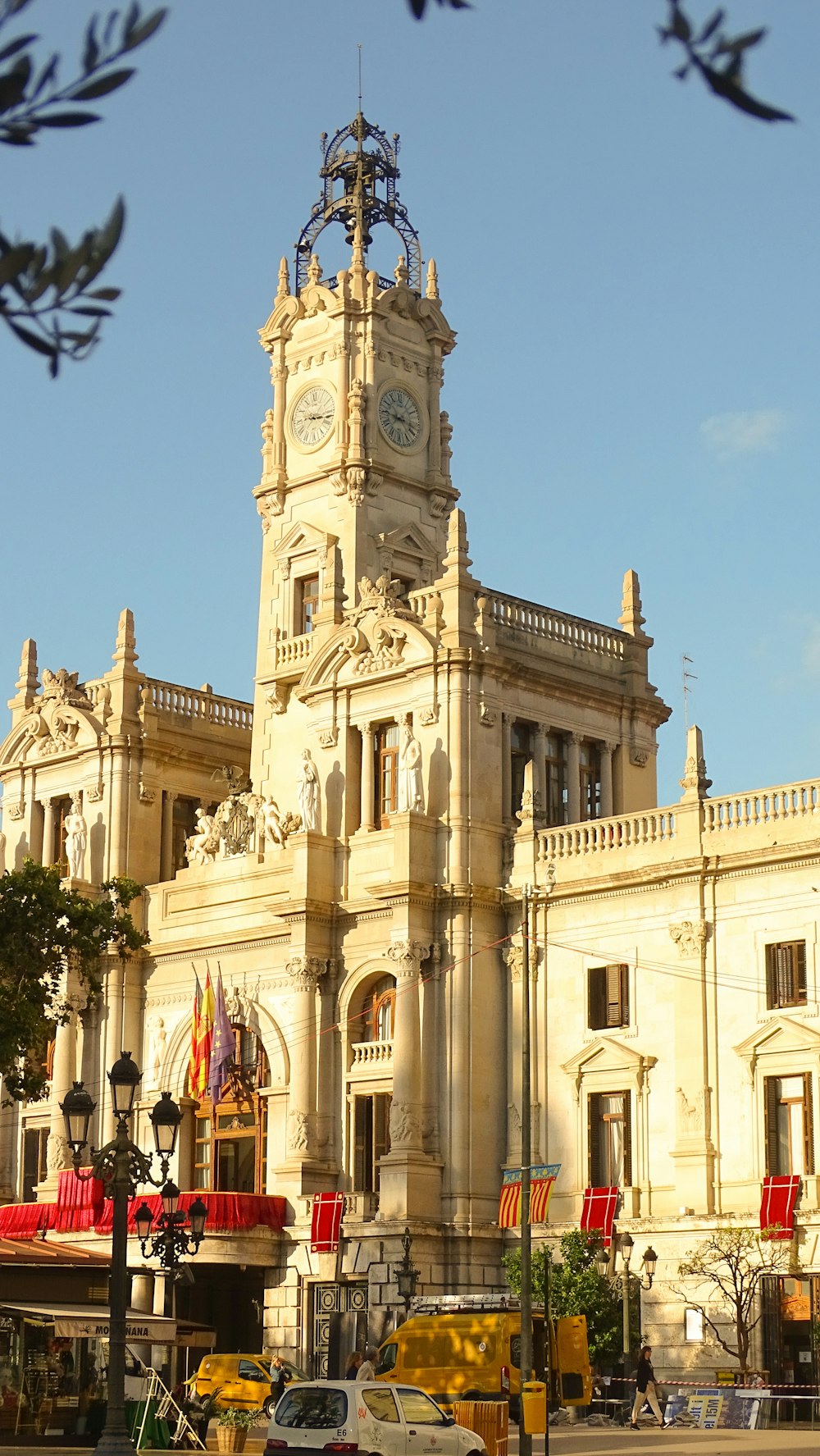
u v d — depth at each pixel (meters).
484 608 75.38
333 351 83.81
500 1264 69.94
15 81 6.46
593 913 70.31
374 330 83.62
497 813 74.06
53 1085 81.94
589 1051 68.75
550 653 78.38
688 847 67.56
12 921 52.84
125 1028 81.50
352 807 77.06
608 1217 65.75
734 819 66.81
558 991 70.69
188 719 88.25
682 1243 64.62
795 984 64.31
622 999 68.81
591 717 79.44
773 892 65.44
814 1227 61.22
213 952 79.81
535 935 71.62
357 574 80.44
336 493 82.12
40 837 88.62
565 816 77.44
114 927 55.25
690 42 6.61
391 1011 73.94
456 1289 68.69
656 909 68.44
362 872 75.50
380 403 83.19
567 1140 69.12
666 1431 54.84
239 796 81.88
